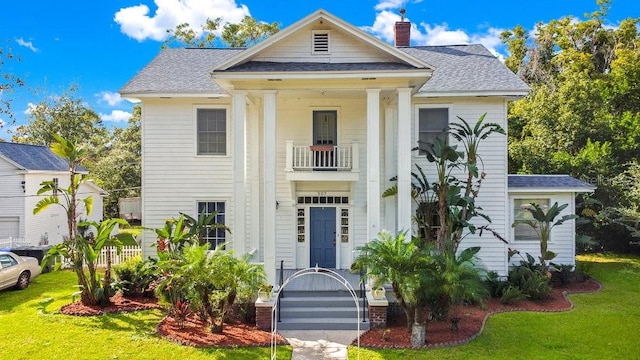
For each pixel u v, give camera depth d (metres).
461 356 8.69
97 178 35.50
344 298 11.23
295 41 12.22
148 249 14.67
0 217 22.61
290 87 11.46
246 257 10.36
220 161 14.71
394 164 14.06
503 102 14.27
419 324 9.23
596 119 22.80
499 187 14.40
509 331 10.14
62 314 11.30
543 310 11.88
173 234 13.30
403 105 11.41
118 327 10.32
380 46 11.81
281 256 14.74
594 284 14.75
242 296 10.38
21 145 24.97
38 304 12.61
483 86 13.98
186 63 16.23
